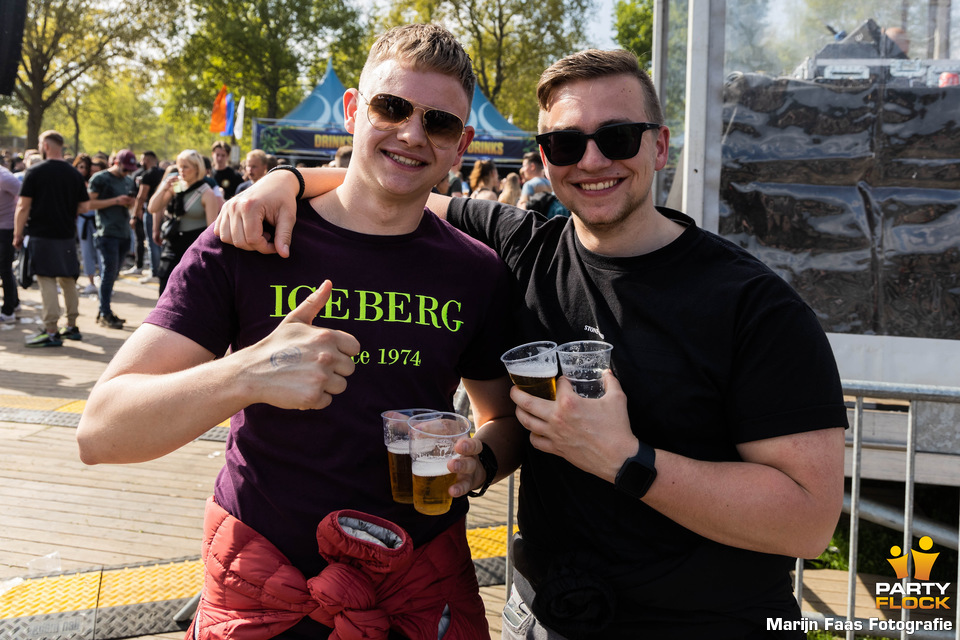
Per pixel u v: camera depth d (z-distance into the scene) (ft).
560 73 5.16
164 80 122.52
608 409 4.66
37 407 17.62
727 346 4.88
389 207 5.21
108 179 27.14
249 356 4.26
